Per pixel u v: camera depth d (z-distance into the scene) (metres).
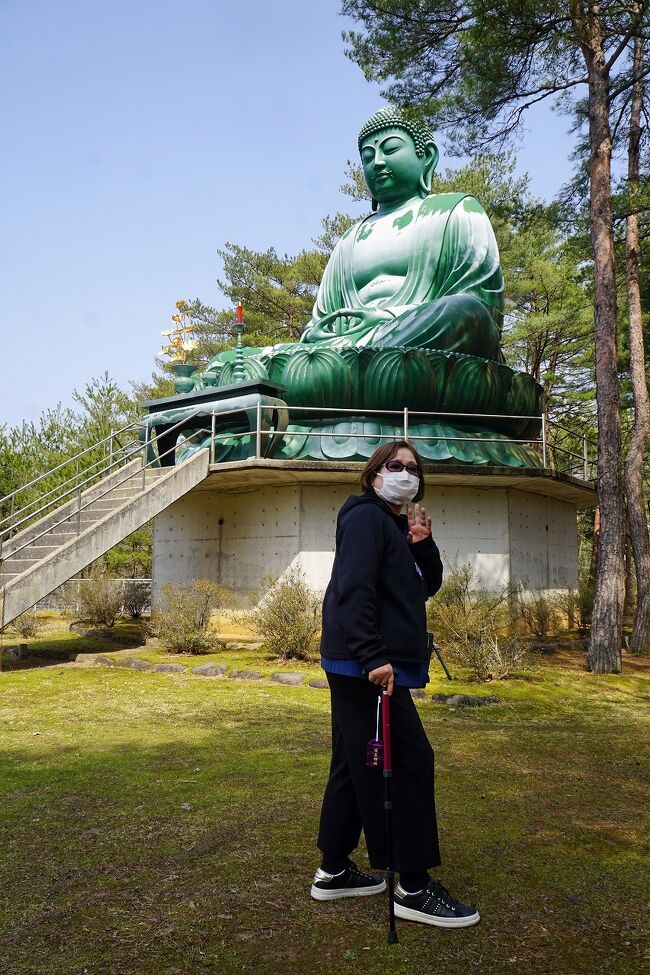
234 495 13.69
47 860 3.47
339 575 2.99
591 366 24.77
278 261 27.11
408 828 2.90
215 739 6.01
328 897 3.07
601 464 10.20
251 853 3.54
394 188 16.77
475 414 13.01
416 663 2.99
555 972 2.53
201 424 13.13
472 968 2.55
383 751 2.82
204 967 2.54
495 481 12.77
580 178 13.97
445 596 10.81
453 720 6.96
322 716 6.96
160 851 3.58
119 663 10.16
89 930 2.80
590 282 18.67
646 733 6.52
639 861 3.52
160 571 14.67
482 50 10.88
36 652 11.23
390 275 15.95
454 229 15.46
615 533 10.05
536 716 7.26
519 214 14.35
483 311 13.77
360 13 11.42
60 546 10.26
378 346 13.32
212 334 28.89
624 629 16.73
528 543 13.89
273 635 10.53
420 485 3.27
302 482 12.80
